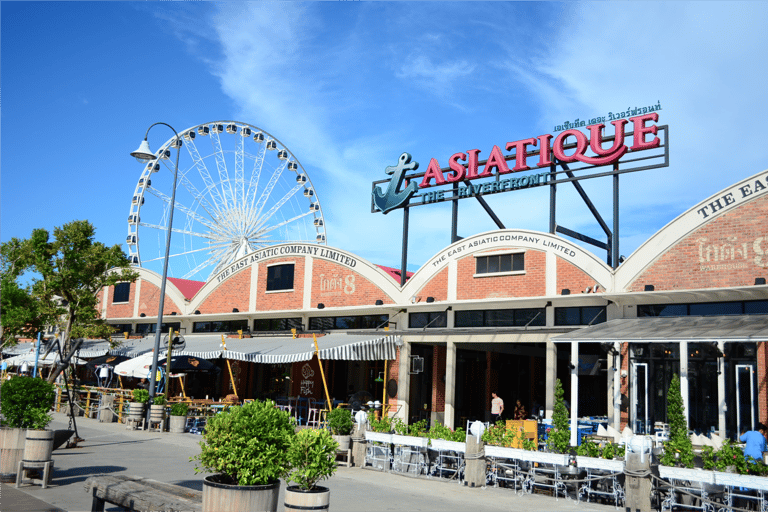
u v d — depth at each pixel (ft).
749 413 53.16
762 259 54.03
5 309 94.84
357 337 78.89
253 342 87.56
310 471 24.48
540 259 67.92
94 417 85.05
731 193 56.59
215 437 24.04
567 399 90.02
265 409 25.13
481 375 90.74
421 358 76.74
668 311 59.82
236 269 101.30
